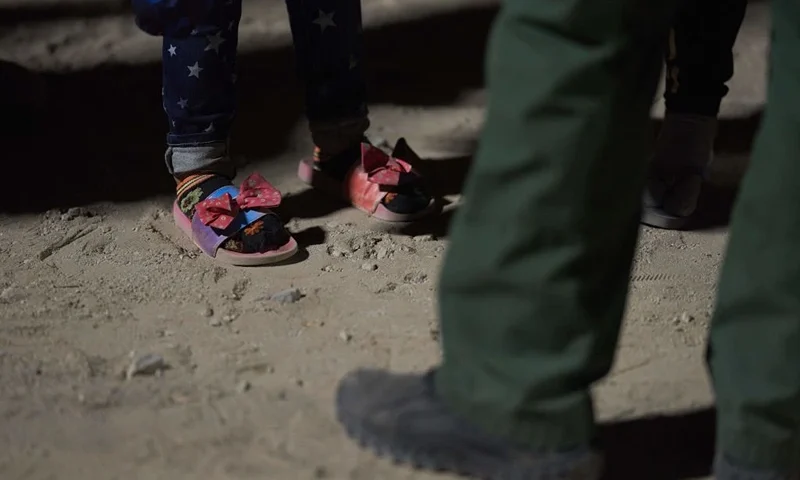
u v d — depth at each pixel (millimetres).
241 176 2617
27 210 2398
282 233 2188
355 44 2340
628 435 1559
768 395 1234
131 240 2266
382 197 2344
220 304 1981
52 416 1591
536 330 1224
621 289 1299
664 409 1629
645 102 1206
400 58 3371
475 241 1225
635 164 1213
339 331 1878
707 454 1515
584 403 1275
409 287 2062
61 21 3598
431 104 3061
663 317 1946
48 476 1442
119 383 1690
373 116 2971
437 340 1843
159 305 1976
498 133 1187
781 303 1217
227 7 2078
